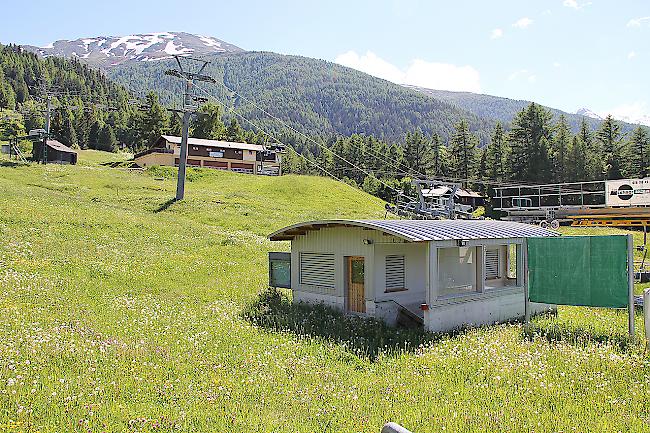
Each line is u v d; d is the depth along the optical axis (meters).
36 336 14.28
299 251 21.97
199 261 30.12
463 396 11.19
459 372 12.77
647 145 80.50
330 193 70.44
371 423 9.74
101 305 19.61
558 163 88.06
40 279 22.30
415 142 127.12
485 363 13.32
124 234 35.09
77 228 34.56
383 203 73.00
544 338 15.88
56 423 9.17
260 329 17.30
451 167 113.00
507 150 97.12
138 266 27.41
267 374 12.62
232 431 9.38
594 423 9.61
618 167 81.81
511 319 20.88
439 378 12.40
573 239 17.23
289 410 10.50
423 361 13.78
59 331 15.18
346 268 20.23
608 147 87.69
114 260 28.12
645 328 15.20
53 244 29.67
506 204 85.94
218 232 40.06
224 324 17.77
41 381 11.09
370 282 19.14
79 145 145.50
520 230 22.31
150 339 15.39
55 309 18.14
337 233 20.39
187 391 11.23
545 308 22.06
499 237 20.20
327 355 14.58
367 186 111.56
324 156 146.25
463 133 111.56
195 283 25.28
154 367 12.70
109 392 10.85
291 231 21.55
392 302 19.52
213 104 129.00
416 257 20.80
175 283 24.97
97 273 24.80
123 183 61.47
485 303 19.88
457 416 9.99
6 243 28.08
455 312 18.58
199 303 21.47
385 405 10.71
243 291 23.83
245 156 99.88
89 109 168.75
